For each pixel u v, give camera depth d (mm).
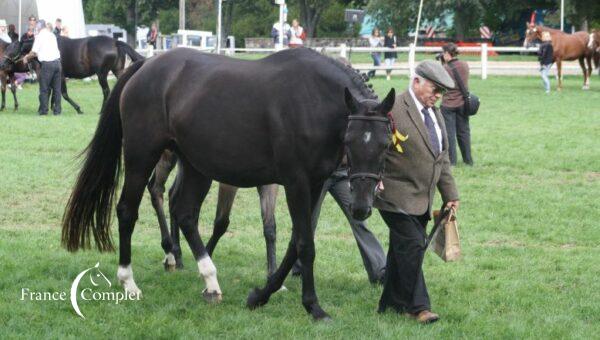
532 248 8758
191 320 6180
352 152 5645
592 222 9945
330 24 65125
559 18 48469
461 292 7055
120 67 22500
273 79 6160
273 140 6094
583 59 26859
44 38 19750
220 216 7348
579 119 19438
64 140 15695
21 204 10508
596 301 6832
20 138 15836
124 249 6906
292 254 6336
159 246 8602
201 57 6695
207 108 6379
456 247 6195
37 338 5688
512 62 38500
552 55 25766
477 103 13484
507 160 14047
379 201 6094
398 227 6109
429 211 6168
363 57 41000
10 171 12430
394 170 6070
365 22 56625
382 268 7168
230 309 6508
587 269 7859
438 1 48156
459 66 13367
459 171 13156
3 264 7543
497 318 6328
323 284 7273
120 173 7156
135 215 6914
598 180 12625
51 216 10000
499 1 49531
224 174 6465
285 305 6598
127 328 5941
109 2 67000
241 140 6262
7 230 9125
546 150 15109
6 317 6125
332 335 5855
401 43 51031
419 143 6020
